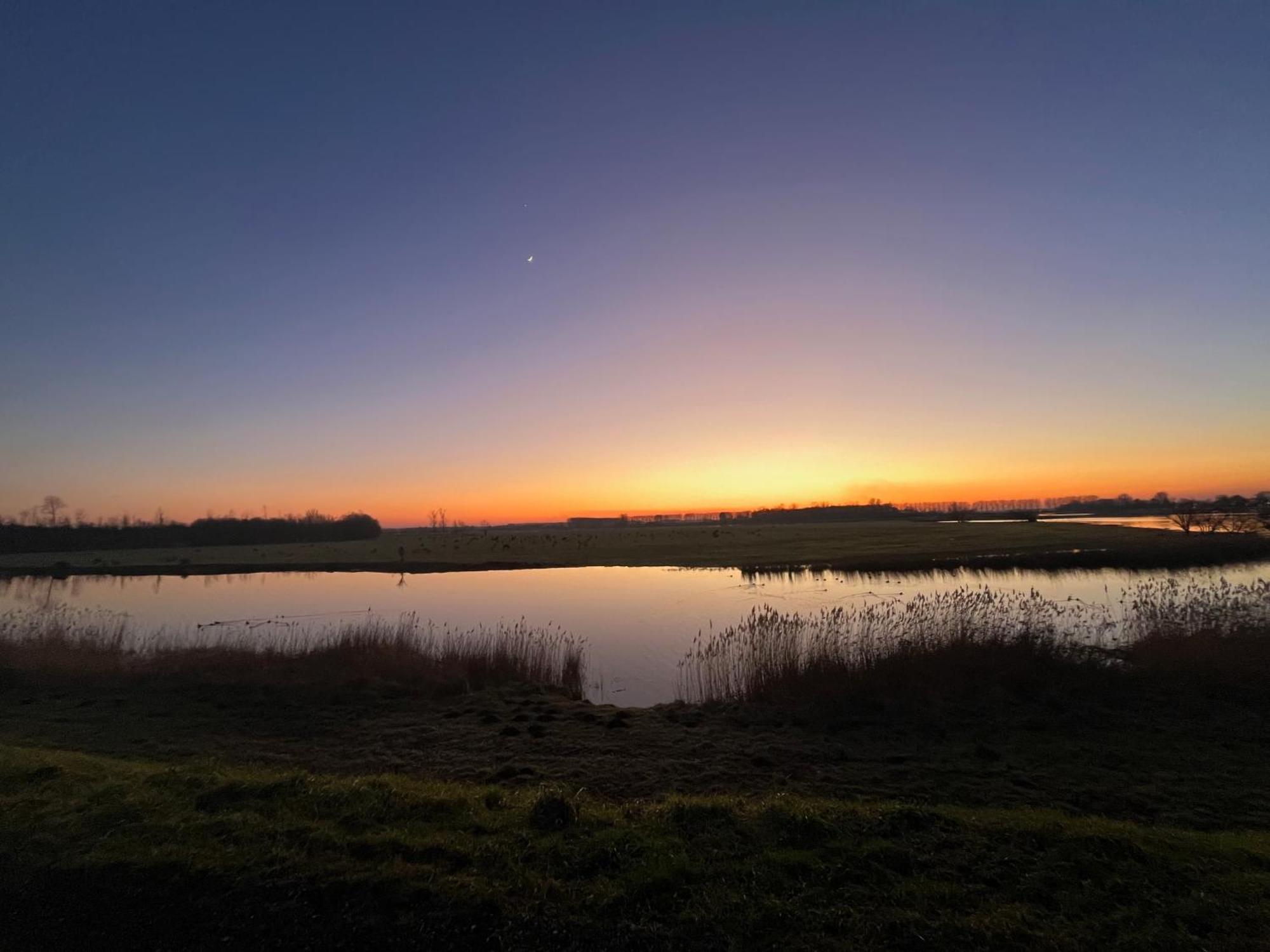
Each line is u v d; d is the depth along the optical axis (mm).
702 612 27844
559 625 25188
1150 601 18094
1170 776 8961
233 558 70312
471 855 5605
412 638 18891
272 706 13250
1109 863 5496
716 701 13539
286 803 6688
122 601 35375
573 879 5301
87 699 13836
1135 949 4461
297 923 4895
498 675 15648
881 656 14188
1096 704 12008
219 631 23781
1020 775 9008
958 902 4973
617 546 72812
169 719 12430
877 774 9078
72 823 6285
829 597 31234
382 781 7492
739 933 4672
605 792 8422
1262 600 17109
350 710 13047
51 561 65062
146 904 5129
